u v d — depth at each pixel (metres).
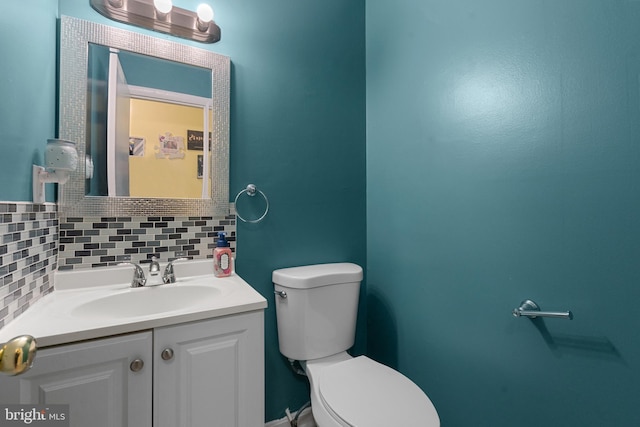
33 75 0.84
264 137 1.38
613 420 0.79
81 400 0.70
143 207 1.12
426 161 1.32
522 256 0.98
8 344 0.42
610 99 0.78
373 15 1.63
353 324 1.38
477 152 1.11
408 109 1.41
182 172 1.20
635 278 0.75
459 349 1.18
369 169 1.65
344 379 1.07
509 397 1.01
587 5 0.82
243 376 0.90
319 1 1.54
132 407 0.74
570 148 0.86
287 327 1.29
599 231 0.81
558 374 0.89
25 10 0.80
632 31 0.75
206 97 1.24
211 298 1.06
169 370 0.79
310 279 1.26
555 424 0.90
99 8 1.05
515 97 0.99
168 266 1.10
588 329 0.83
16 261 0.74
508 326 1.02
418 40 1.35
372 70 1.63
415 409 0.91
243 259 1.33
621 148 0.77
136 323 0.75
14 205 0.73
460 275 1.17
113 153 1.08
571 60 0.85
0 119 0.69
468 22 1.14
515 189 0.99
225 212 1.27
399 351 1.46
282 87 1.42
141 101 1.13
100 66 1.06
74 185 1.01
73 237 1.01
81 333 0.69
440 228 1.25
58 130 0.99
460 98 1.17
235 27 1.31
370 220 1.65
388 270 1.53
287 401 1.43
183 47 1.19
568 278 0.87
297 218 1.47
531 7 0.95
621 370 0.77
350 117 1.63
